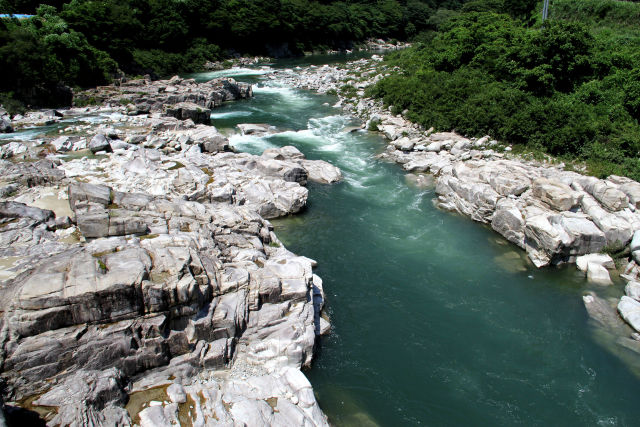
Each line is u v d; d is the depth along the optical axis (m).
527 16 68.62
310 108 56.91
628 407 15.56
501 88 42.62
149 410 12.75
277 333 16.48
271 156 35.09
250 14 104.75
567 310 20.59
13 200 23.17
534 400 15.84
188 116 46.06
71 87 53.50
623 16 55.91
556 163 31.98
